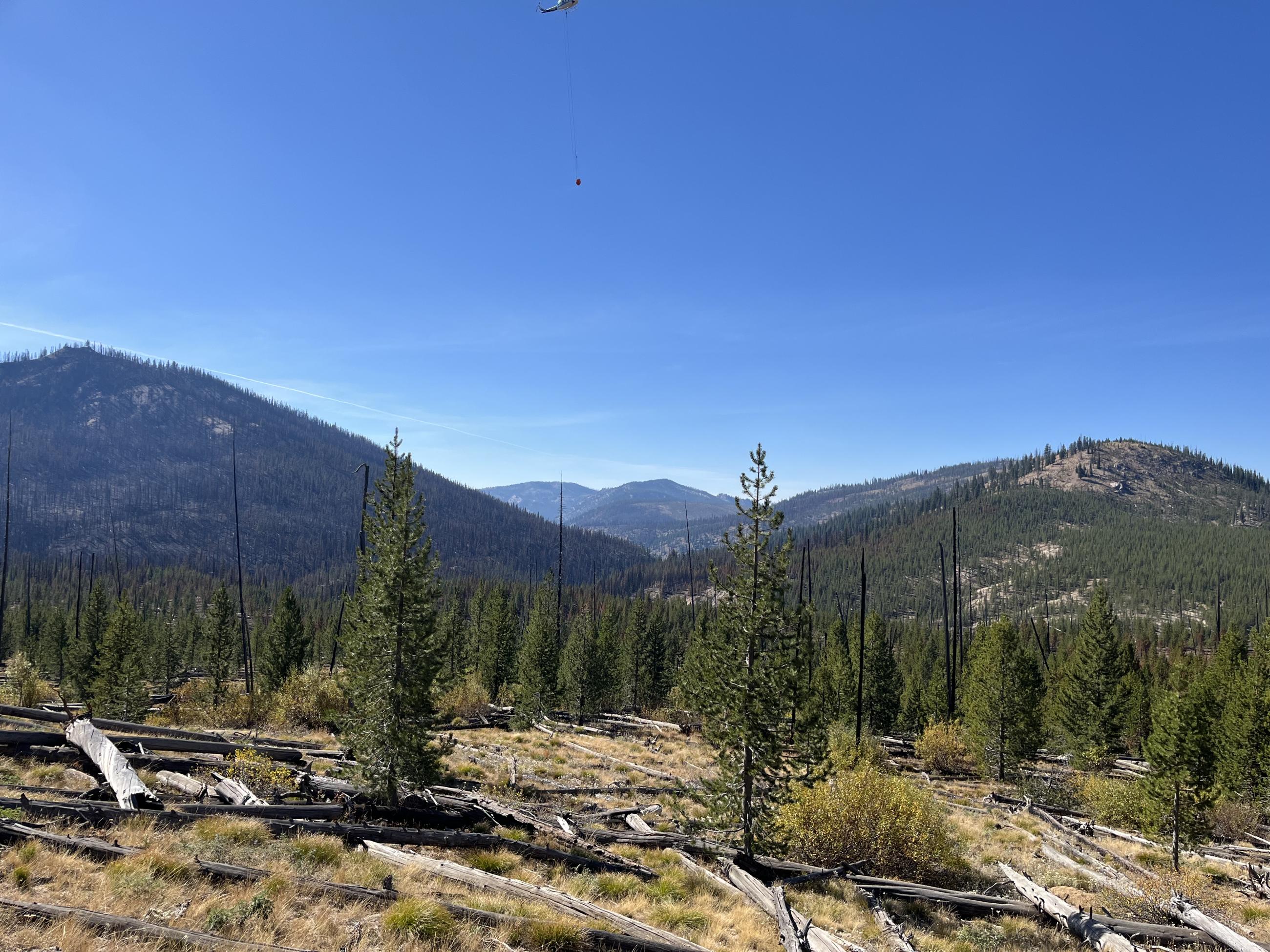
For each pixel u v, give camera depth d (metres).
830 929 15.23
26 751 18.94
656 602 121.81
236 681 76.44
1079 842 29.52
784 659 20.05
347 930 9.95
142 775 18.50
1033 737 47.50
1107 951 16.02
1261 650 44.03
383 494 19.50
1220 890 23.12
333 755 25.39
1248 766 37.88
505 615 70.31
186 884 10.71
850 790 22.00
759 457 20.91
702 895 16.14
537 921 11.31
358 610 19.39
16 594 137.75
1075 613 197.00
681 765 37.31
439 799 20.02
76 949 7.98
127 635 43.66
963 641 86.75
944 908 18.84
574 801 25.89
